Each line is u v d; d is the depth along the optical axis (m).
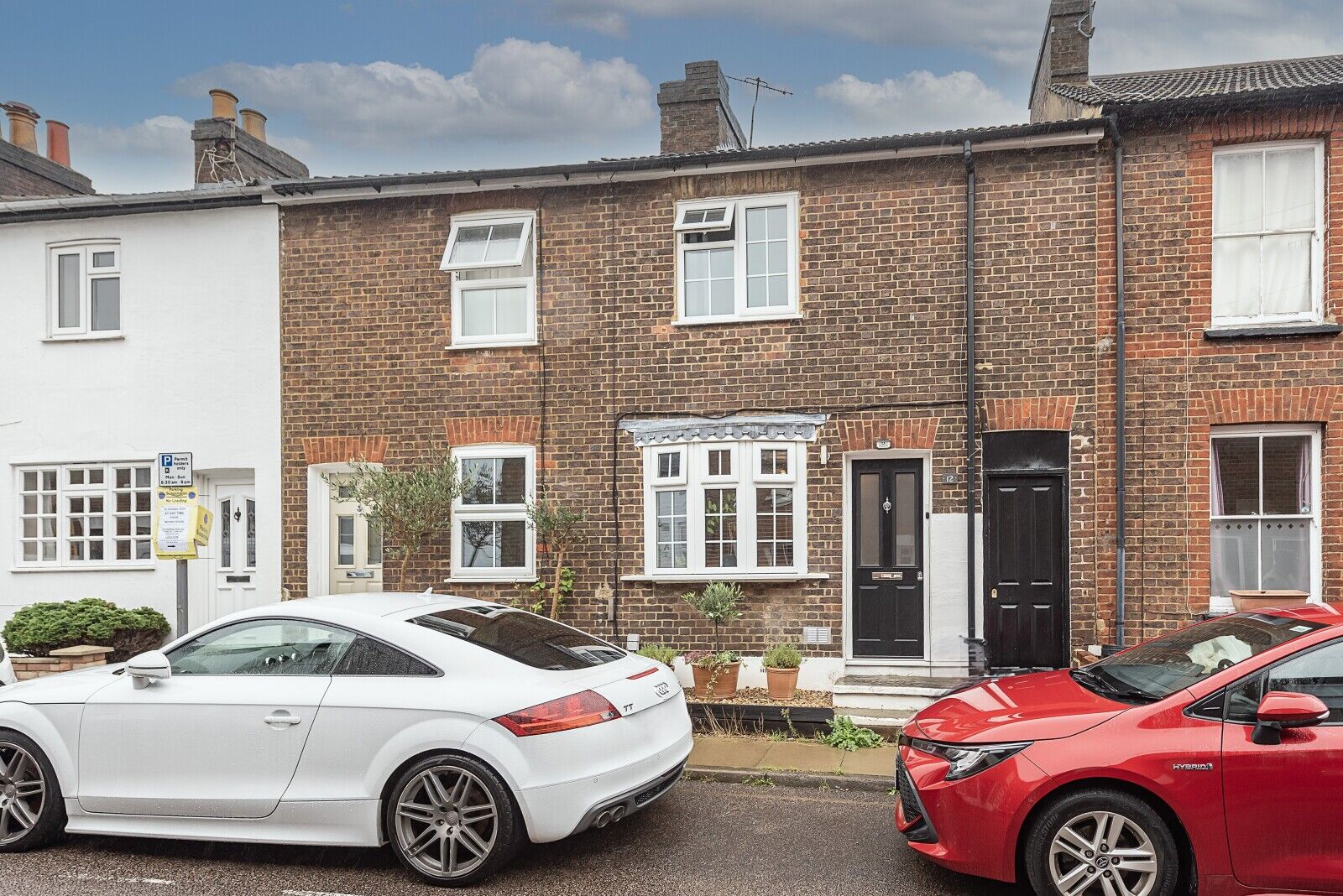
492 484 10.08
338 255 10.39
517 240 10.02
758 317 9.50
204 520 8.57
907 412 9.21
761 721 7.82
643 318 9.77
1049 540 8.96
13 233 11.09
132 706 5.16
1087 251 8.94
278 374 10.46
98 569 10.88
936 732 4.79
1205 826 4.12
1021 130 8.88
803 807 6.11
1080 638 8.77
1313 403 8.45
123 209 10.73
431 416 10.16
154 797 5.09
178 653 5.41
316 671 5.14
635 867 5.04
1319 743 4.08
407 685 4.96
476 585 9.87
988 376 9.08
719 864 5.08
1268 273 8.79
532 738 4.71
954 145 9.11
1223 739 4.18
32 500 11.18
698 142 11.34
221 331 10.62
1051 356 8.98
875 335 9.30
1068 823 4.29
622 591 9.64
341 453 10.29
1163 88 10.27
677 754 5.34
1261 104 8.49
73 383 10.92
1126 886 4.23
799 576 9.20
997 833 4.36
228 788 5.00
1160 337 8.77
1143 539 8.73
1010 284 9.07
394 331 10.26
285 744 4.95
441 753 4.84
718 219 9.65
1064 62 11.05
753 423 9.37
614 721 4.88
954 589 9.04
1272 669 4.33
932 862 5.10
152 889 4.78
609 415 9.79
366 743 4.87
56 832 5.40
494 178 9.88
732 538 9.44
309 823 4.93
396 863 5.14
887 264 9.30
